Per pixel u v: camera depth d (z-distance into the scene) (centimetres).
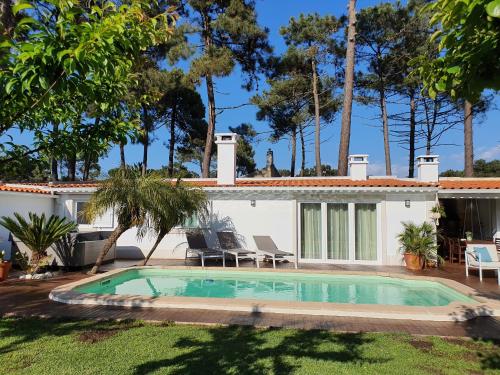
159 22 440
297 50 3284
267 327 755
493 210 1970
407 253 1612
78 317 817
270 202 1842
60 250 1431
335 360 579
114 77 436
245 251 1661
